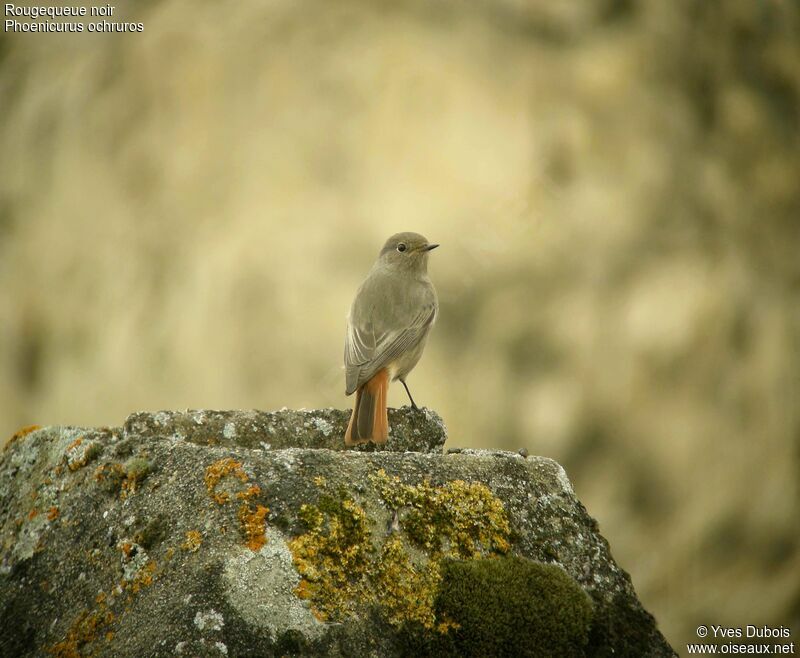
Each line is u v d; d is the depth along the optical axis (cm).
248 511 437
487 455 530
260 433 530
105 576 439
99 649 416
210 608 407
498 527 471
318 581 425
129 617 420
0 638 444
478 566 450
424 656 425
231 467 453
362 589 431
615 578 478
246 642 401
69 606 441
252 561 423
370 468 469
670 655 459
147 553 436
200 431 517
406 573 442
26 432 516
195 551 427
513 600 445
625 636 458
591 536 489
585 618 451
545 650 441
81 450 488
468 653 431
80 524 463
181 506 445
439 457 488
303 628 411
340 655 409
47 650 430
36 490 489
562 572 459
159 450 473
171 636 400
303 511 441
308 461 462
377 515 454
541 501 491
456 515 467
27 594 455
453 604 439
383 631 425
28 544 472
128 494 461
